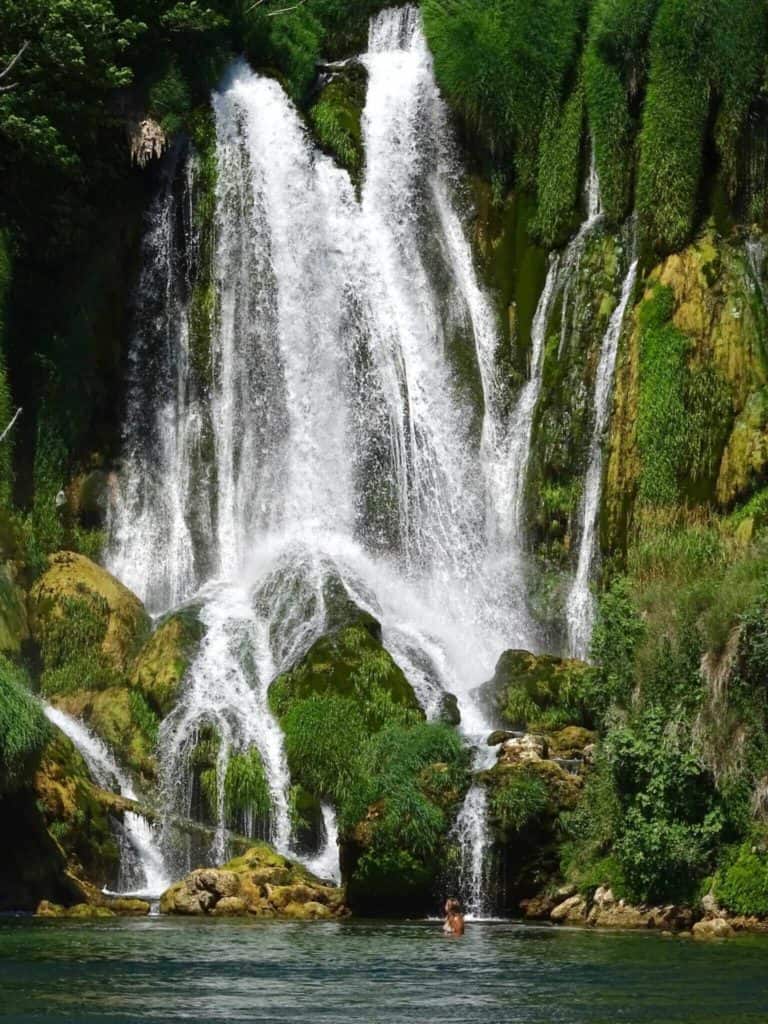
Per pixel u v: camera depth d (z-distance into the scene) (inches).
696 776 1028.5
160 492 1562.5
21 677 1302.9
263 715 1285.7
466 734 1237.7
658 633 1103.0
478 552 1533.0
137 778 1261.1
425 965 812.6
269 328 1610.5
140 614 1414.9
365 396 1588.3
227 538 1553.9
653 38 1540.4
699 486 1439.5
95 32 1545.3
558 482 1512.1
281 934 952.3
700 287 1480.1
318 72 1782.7
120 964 810.2
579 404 1520.7
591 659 1195.3
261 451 1578.5
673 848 1011.9
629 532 1449.3
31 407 1523.1
